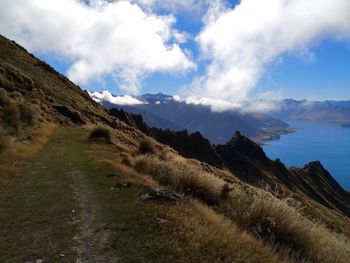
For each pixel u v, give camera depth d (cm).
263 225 984
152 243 784
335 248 968
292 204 1122
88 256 736
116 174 1568
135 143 4247
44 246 782
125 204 1071
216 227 913
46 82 6988
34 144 2530
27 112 3091
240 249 804
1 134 2053
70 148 2566
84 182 1424
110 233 848
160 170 1695
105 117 6562
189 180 1353
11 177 1502
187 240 811
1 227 900
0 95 2756
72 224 916
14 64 6862
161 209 1001
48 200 1152
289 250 866
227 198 1345
